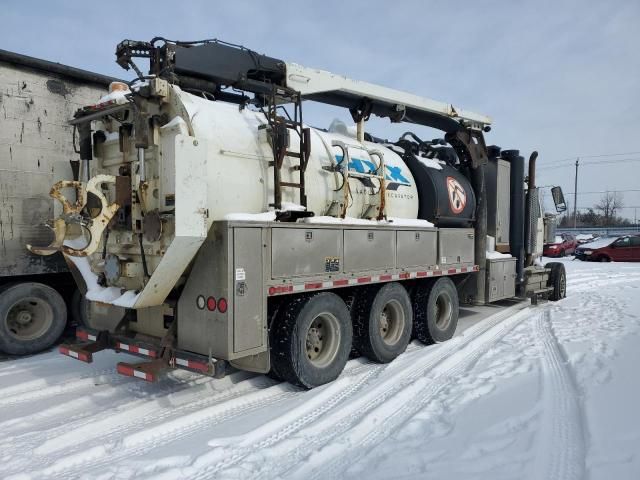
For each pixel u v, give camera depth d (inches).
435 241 270.5
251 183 186.1
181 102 171.9
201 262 167.5
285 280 181.5
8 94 245.8
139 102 169.0
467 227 315.0
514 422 145.5
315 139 227.5
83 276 201.6
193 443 140.6
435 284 269.7
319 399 178.4
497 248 344.5
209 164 172.9
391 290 237.6
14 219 247.3
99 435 148.1
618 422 141.2
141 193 168.2
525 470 117.0
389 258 235.8
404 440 138.5
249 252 167.5
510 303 421.1
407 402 172.9
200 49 202.4
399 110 284.0
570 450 128.3
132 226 169.9
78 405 172.9
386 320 243.6
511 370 203.3
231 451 135.9
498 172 344.5
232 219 165.3
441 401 169.0
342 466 125.7
